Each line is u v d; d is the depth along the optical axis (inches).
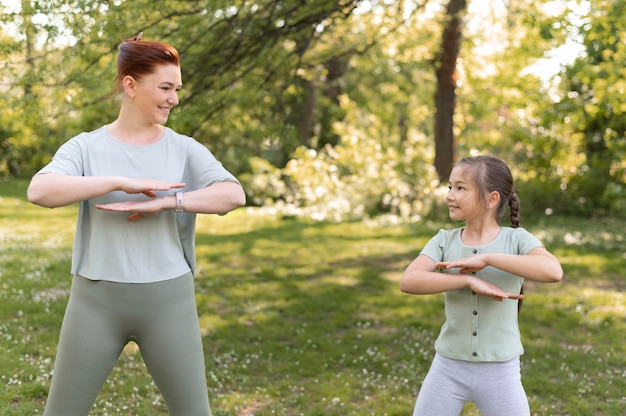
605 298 339.0
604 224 584.7
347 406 192.7
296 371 225.3
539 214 642.8
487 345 116.5
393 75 925.2
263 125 344.5
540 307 319.6
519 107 595.8
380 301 329.7
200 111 282.7
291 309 313.3
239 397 196.7
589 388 212.1
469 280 113.5
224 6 254.8
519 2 501.0
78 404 110.7
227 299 329.7
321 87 868.6
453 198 120.2
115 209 104.5
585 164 637.9
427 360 241.1
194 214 116.6
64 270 373.7
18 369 209.5
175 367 112.9
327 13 287.6
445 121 657.0
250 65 299.9
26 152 965.8
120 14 233.3
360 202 673.0
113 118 266.4
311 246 483.2
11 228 538.9
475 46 717.3
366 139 753.0
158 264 111.0
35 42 237.6
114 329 110.7
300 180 704.4
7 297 304.8
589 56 427.5
